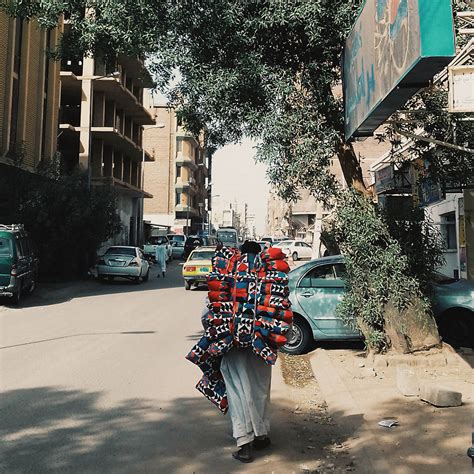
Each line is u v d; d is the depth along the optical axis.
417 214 7.75
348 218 7.63
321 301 8.89
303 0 7.84
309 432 5.10
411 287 7.54
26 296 16.95
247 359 4.45
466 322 8.62
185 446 4.66
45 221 20.20
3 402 5.88
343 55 7.96
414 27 4.38
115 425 5.18
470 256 15.20
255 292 4.35
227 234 55.66
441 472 3.82
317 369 7.68
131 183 44.94
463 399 5.70
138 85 41.44
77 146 35.84
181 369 7.51
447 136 8.18
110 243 38.34
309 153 7.45
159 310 14.30
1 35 21.02
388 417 5.20
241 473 4.10
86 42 8.70
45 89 26.92
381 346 7.62
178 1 8.05
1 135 21.17
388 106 5.70
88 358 8.20
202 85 7.89
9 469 4.12
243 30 8.15
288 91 7.79
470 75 5.75
